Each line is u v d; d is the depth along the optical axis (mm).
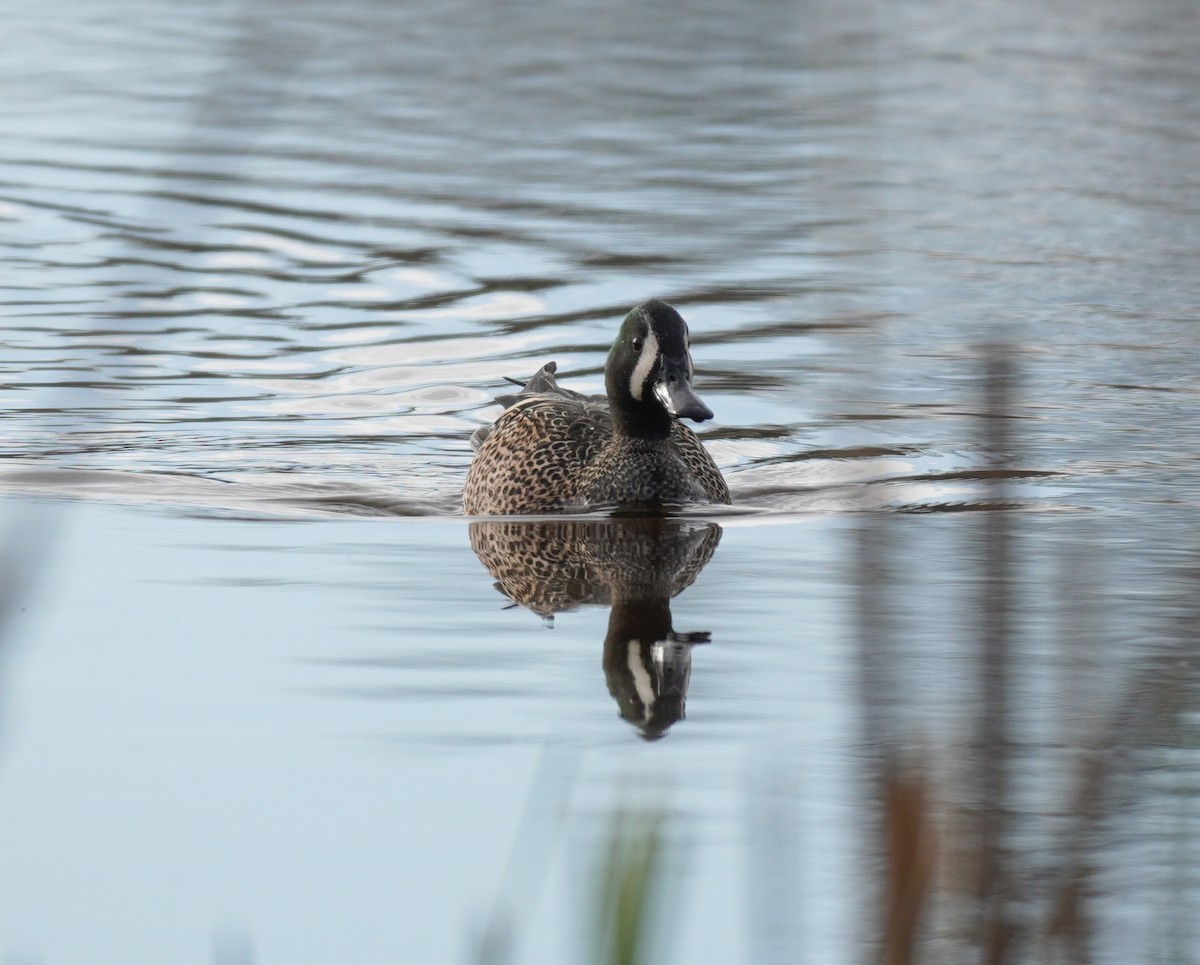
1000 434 5066
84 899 7031
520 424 14555
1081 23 40938
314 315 19156
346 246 21703
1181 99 31422
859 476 14508
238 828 7645
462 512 13930
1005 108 30703
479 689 9328
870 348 13117
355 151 26922
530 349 18297
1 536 11445
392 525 13258
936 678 8742
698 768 8156
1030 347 17844
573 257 21297
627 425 14016
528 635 10328
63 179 24516
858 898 6445
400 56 35531
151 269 20250
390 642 10164
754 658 9836
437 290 20094
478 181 25109
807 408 16516
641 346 13758
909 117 29875
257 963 6441
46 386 16500
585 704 9086
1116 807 6848
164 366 17375
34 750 8477
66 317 18438
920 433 15633
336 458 15234
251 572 11664
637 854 2760
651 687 9336
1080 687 7973
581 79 33531
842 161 26453
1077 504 13430
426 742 8562
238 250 21391
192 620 10539
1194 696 8125
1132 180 25359
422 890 7102
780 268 20812
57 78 32125
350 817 7750
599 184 24984
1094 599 6578
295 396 16828
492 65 34875
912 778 3256
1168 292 19953
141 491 13883
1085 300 19531
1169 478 14172
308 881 7152
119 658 9805
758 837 6121
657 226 22625
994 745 4863
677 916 6762
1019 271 20703
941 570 11289
